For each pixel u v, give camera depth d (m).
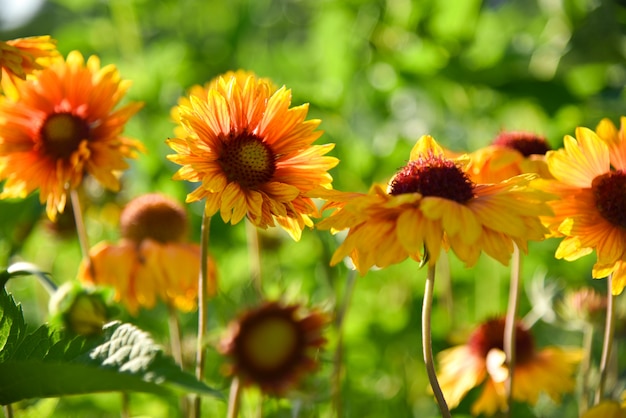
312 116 1.08
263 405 0.81
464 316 1.03
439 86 1.15
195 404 0.71
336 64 1.17
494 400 0.80
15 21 1.61
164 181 1.08
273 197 0.64
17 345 0.60
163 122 1.19
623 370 0.89
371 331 0.97
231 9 1.42
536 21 1.30
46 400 0.76
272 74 1.27
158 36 1.42
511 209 0.60
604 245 0.64
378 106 1.21
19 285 1.08
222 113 0.65
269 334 0.74
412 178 0.64
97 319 0.71
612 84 1.12
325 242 0.95
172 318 0.81
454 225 0.58
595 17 1.07
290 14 1.57
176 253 0.82
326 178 0.65
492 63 1.08
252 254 0.92
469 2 1.12
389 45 1.18
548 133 1.16
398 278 1.08
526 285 1.04
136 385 0.55
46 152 0.74
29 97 0.75
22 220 0.90
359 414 0.91
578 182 0.65
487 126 1.16
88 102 0.75
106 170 0.74
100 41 1.33
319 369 0.76
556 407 0.95
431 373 0.61
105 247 0.82
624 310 0.84
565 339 1.07
